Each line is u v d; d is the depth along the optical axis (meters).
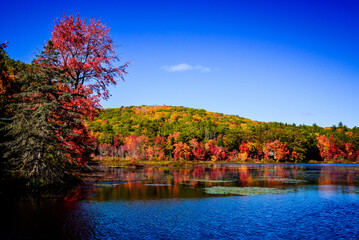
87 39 26.86
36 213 14.07
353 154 110.56
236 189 24.45
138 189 23.55
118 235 11.05
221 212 15.30
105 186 24.91
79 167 28.95
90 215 14.07
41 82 21.19
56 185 21.55
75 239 10.46
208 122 140.12
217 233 11.55
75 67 25.97
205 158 102.62
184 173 43.31
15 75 36.41
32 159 19.58
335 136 126.25
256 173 44.81
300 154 101.94
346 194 21.98
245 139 110.25
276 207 16.78
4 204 15.87
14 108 21.70
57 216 13.64
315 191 23.59
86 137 29.09
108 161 82.62
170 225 12.61
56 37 26.14
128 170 47.91
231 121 186.62
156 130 124.06
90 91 26.16
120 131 121.44
